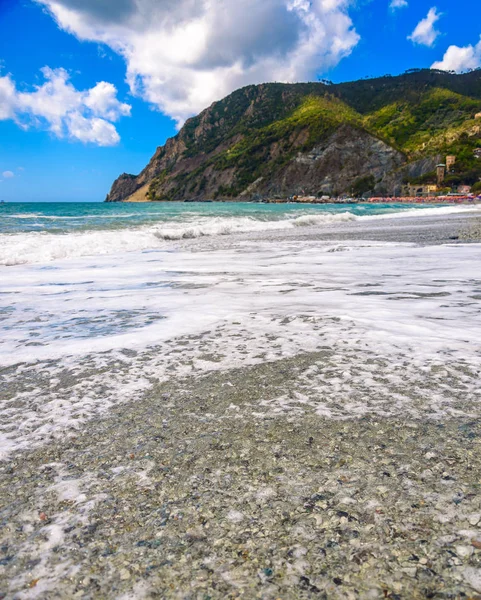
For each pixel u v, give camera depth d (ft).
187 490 5.05
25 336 12.00
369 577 3.71
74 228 55.88
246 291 18.04
